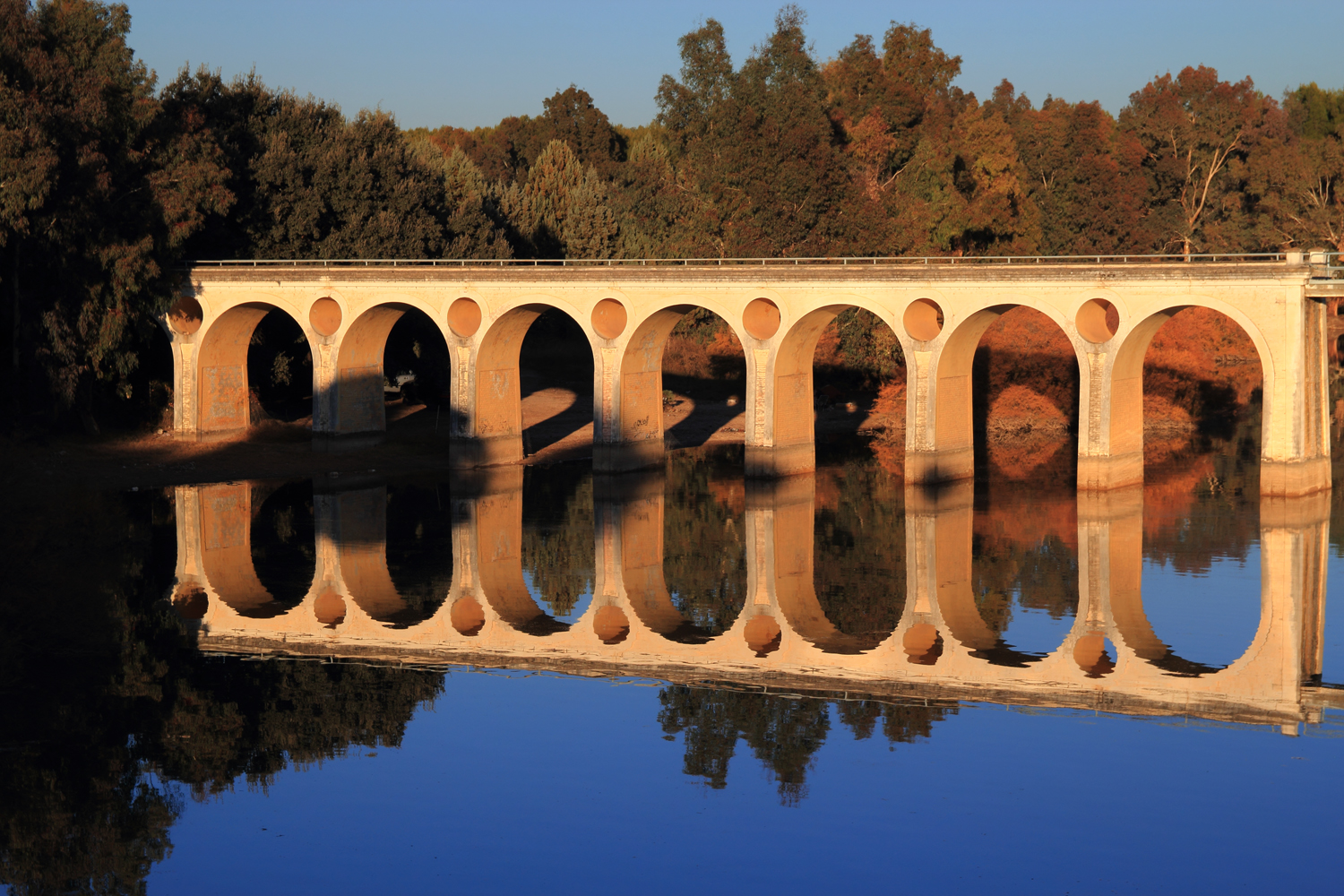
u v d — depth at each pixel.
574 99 143.62
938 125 111.12
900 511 59.66
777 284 65.44
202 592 45.31
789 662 37.50
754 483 67.69
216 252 75.50
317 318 72.31
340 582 47.00
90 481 64.12
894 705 33.50
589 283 68.19
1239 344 95.75
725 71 107.69
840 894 23.69
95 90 64.06
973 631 40.28
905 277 62.91
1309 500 58.53
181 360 73.50
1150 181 127.00
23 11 64.06
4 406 67.44
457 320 71.00
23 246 65.69
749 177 94.25
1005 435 83.56
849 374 97.62
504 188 115.19
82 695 34.53
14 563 42.66
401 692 35.03
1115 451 61.81
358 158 79.19
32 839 26.22
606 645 39.38
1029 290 60.78
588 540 54.41
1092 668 36.34
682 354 101.75
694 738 31.42
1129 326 59.34
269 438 75.88
